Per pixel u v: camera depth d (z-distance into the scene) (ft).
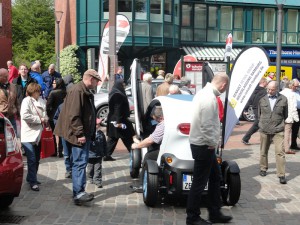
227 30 104.88
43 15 143.64
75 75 95.61
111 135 29.66
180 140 20.21
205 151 17.56
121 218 19.24
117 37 41.01
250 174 28.27
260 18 107.24
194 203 18.08
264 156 27.63
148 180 20.33
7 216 19.27
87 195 20.94
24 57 135.44
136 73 24.17
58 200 21.76
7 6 87.92
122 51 95.91
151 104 23.90
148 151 22.38
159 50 98.84
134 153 25.76
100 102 48.83
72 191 23.32
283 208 21.24
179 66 64.23
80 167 20.99
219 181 19.08
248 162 31.94
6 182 17.84
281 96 26.27
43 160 31.01
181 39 101.35
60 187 24.14
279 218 19.74
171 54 101.45
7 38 88.48
